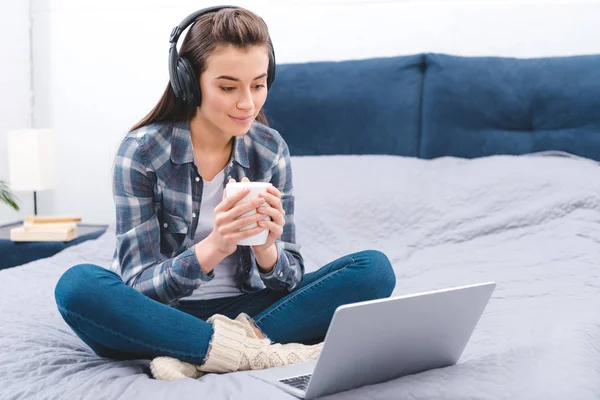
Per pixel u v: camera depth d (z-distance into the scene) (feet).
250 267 4.96
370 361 3.90
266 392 3.76
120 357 4.60
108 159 11.05
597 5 9.62
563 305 5.41
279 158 5.24
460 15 9.95
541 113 9.48
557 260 7.01
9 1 10.60
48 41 11.05
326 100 9.94
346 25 10.26
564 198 7.88
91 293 4.22
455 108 9.63
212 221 4.99
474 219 7.97
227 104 4.47
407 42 10.12
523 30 9.83
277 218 4.36
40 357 4.48
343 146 9.96
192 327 4.31
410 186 8.38
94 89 10.99
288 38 10.41
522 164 8.52
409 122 9.80
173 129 4.84
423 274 6.85
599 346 4.66
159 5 10.69
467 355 4.46
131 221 4.78
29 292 6.36
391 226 8.02
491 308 5.51
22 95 10.95
